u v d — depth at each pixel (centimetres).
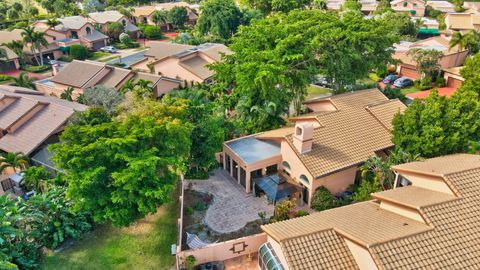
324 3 11681
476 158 3133
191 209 3562
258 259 2823
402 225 2416
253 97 4662
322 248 2353
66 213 3216
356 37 5066
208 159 3884
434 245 2191
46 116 4694
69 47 9269
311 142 3597
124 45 10319
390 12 9712
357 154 3700
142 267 2919
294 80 4938
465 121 3531
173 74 7044
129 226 3347
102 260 2980
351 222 2573
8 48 8288
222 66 4916
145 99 4228
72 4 12850
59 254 3033
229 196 3831
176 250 2900
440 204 2442
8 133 4612
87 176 2741
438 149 3478
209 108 4138
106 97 5234
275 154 3906
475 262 2128
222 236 3272
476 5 12294
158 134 3155
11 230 2697
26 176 3716
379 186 3381
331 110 4538
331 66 5047
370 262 2155
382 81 7112
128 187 2738
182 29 12125
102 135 3073
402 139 3634
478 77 4847
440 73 6888
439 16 11288
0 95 4800
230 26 10169
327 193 3500
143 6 13450
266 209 3631
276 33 5116
